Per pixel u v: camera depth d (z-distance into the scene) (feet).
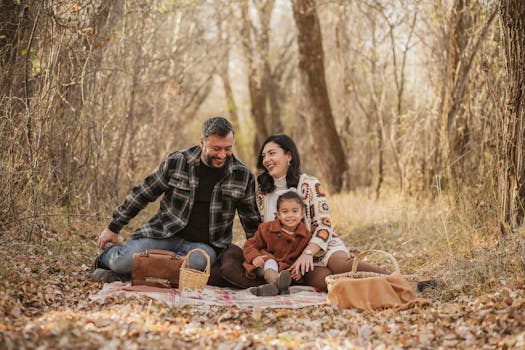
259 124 68.44
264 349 11.51
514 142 18.98
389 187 37.52
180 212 17.49
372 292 14.94
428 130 30.35
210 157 16.72
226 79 70.79
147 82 33.86
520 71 18.67
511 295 13.70
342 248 17.58
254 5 63.62
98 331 11.86
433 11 29.63
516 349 11.13
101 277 17.02
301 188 18.16
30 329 11.53
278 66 71.36
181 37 40.98
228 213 17.92
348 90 46.06
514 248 17.31
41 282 15.48
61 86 23.07
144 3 29.58
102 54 25.63
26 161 20.10
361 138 45.52
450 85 27.55
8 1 20.54
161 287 16.46
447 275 17.30
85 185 25.85
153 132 36.58
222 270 17.44
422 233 24.30
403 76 34.65
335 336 12.62
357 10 41.93
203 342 11.76
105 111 27.61
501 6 18.86
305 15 42.37
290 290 16.87
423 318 13.52
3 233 18.58
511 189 19.07
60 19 21.89
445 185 28.25
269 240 17.53
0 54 20.72
